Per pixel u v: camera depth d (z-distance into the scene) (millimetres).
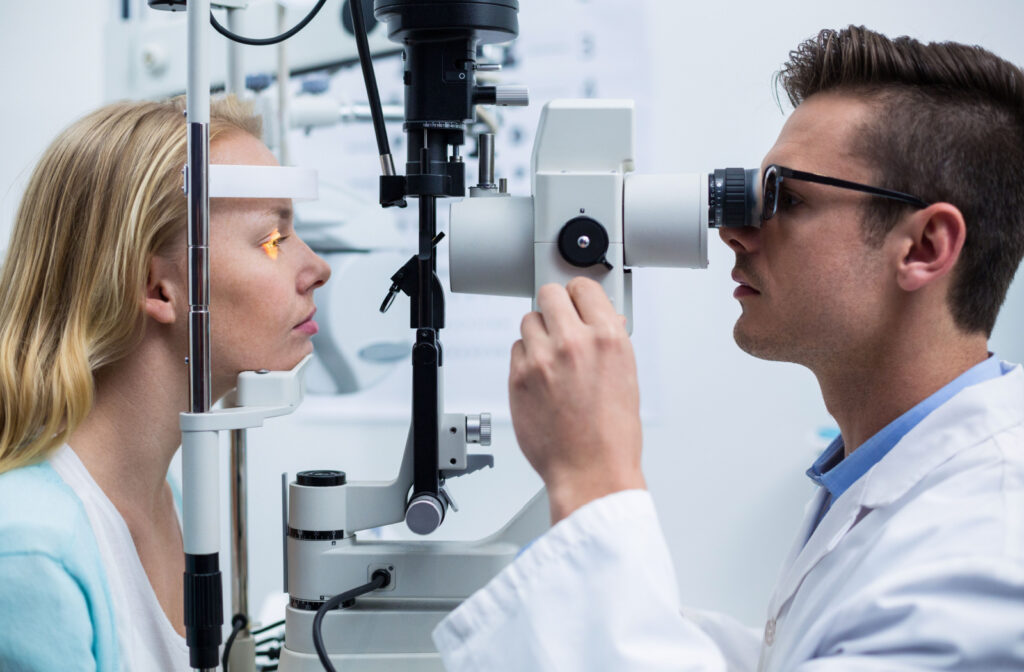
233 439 1029
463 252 829
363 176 2189
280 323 956
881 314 819
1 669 805
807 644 721
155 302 923
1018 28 2145
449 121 832
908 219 794
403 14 812
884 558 726
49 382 910
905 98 804
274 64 1646
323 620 871
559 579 663
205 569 761
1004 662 642
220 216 917
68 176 938
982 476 739
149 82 1576
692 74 2244
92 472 937
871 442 853
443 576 876
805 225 820
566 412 702
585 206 796
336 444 2459
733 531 2371
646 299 2330
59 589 813
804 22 2201
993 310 839
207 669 764
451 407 2312
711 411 2355
